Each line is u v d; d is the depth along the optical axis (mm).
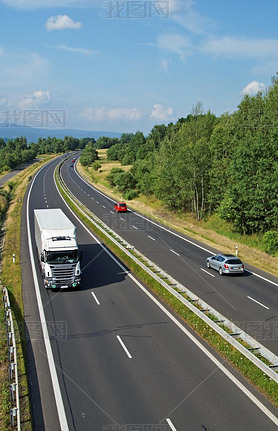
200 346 17391
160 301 23297
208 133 55875
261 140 39062
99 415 12508
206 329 18734
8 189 80938
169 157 58688
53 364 15867
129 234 42812
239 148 41094
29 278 27828
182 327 19516
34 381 14680
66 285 24625
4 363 16266
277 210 37188
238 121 49250
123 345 17484
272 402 13125
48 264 24594
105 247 36969
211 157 50156
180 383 14305
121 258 32969
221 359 16203
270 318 20562
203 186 51781
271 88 48406
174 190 54562
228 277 28312
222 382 14383
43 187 82000
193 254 34906
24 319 20703
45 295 24391
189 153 50531
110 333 18781
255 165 39750
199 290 25062
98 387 14109
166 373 15016
